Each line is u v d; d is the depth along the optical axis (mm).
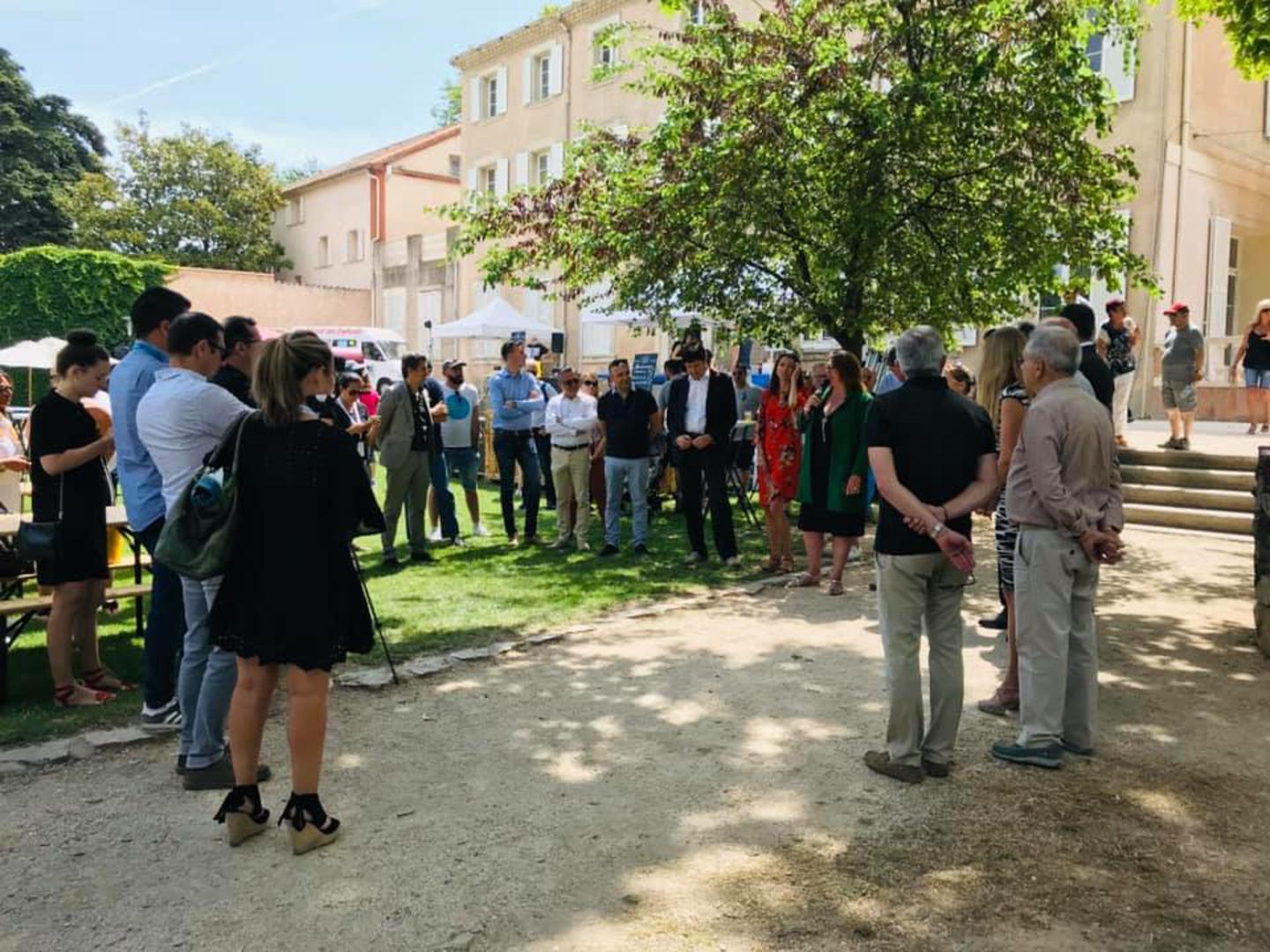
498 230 10914
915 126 8695
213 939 2951
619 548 9734
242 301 34500
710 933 2959
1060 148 9188
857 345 10258
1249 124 18125
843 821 3719
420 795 3971
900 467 4020
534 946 2895
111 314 31531
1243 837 3572
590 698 5172
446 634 6457
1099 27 9688
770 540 8492
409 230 37469
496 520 11906
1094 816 3748
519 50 28547
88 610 5348
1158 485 11148
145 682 4691
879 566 4109
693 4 10320
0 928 3020
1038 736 4219
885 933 2955
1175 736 4602
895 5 9156
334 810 3840
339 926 3014
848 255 9453
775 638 6336
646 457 9406
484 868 3367
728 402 8773
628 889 3219
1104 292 16734
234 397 4359
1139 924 3004
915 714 4070
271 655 3418
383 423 8781
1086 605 4352
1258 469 6012
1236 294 19156
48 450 4953
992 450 4074
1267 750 4426
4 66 43375
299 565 3439
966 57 9016
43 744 4535
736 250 9680
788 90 9273
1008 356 5059
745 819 3738
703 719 4840
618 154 10680
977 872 3324
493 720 4852
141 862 3439
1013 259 9281
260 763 4281
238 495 3473
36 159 43188
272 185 41312
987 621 6598
